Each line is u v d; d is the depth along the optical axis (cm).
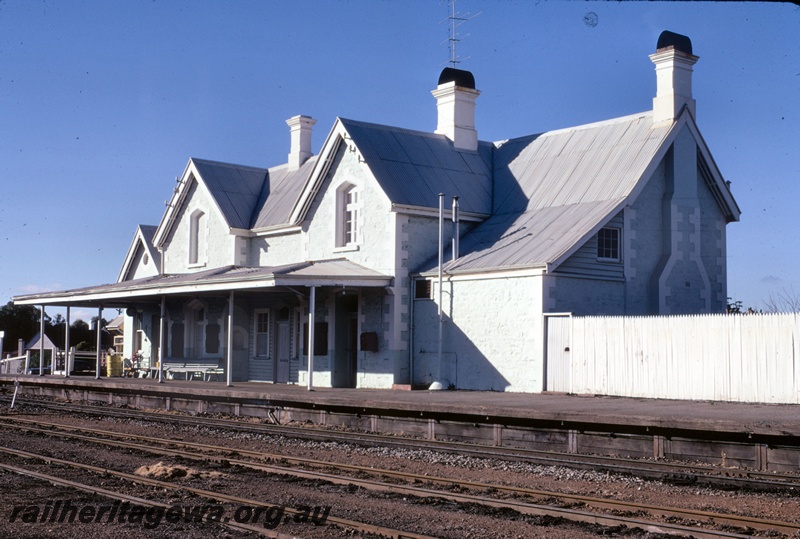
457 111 3061
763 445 1367
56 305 3666
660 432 1489
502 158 3064
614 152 2673
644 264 2539
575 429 1611
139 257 3978
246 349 3209
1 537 930
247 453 1581
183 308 3512
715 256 2689
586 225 2400
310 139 3550
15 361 4497
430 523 978
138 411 2603
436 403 1852
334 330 2842
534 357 2309
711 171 2667
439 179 2845
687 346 2012
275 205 3319
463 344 2509
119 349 5372
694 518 998
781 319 1869
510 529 945
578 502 1095
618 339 2134
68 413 2600
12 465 1438
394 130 2936
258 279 2455
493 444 1734
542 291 2294
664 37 2633
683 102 2625
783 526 936
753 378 1900
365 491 1187
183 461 1497
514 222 2702
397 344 2641
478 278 2478
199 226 3528
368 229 2752
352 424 2064
